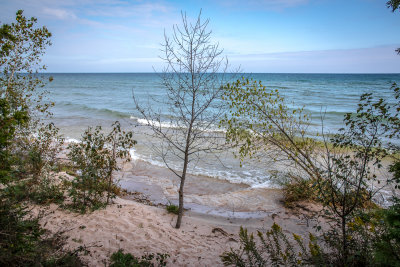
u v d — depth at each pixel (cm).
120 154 653
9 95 616
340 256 361
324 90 4456
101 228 505
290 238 548
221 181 934
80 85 6438
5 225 309
